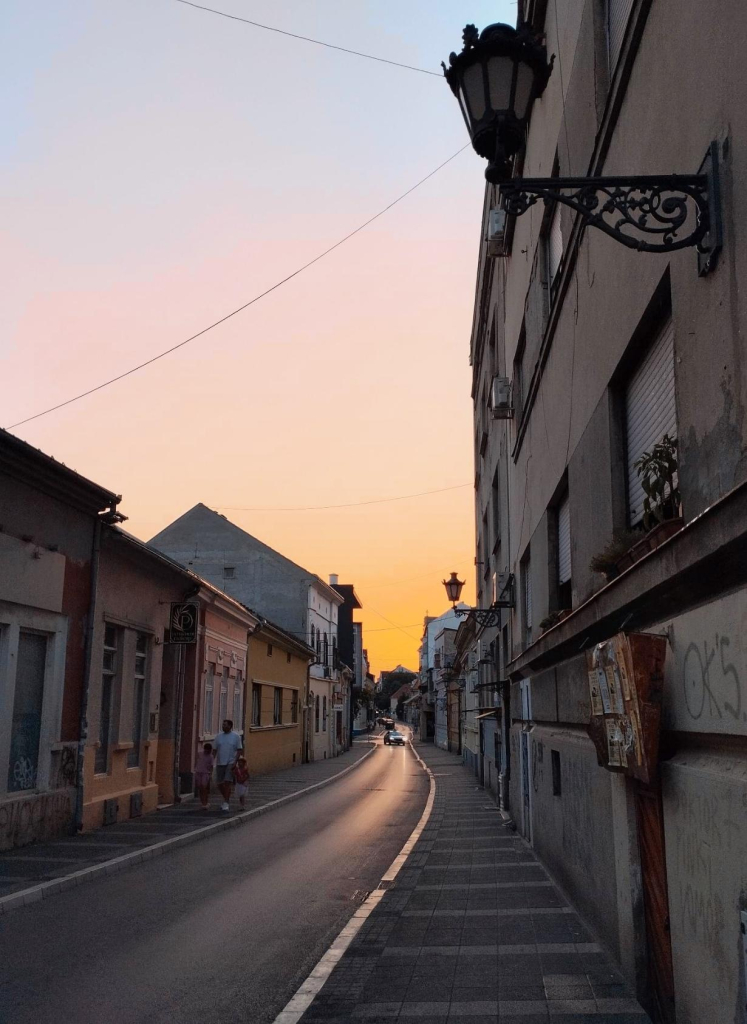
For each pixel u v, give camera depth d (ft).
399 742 257.14
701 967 14.80
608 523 23.99
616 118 22.25
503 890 33.91
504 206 16.30
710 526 13.46
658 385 20.49
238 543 167.84
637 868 19.83
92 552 51.47
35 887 33.06
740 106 13.83
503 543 62.90
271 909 30.99
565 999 19.86
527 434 44.86
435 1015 19.08
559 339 32.65
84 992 21.09
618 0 24.08
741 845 12.87
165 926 28.25
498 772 75.05
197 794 75.25
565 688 30.55
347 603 246.88
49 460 43.52
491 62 16.75
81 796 49.19
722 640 13.91
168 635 65.92
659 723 16.76
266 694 116.16
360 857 44.11
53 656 47.03
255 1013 19.49
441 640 263.08
